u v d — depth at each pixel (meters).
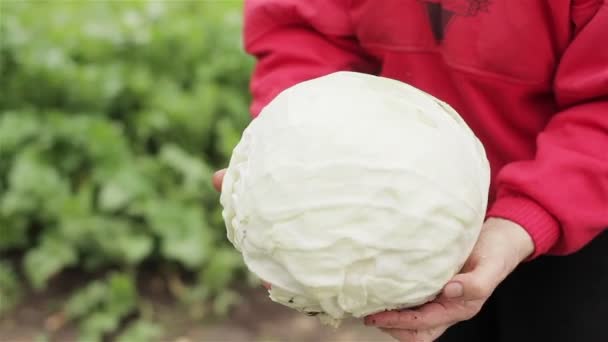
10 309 2.49
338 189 0.93
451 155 0.99
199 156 2.96
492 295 1.53
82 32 2.96
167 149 2.79
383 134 0.96
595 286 1.35
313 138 0.95
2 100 2.83
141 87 2.91
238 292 2.62
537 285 1.40
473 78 1.22
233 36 3.13
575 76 1.13
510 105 1.23
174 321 2.49
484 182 1.05
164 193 2.76
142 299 2.57
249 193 0.98
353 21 1.31
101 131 2.71
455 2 1.16
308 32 1.38
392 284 0.95
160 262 2.71
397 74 1.31
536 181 1.10
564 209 1.09
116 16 3.22
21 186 2.60
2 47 2.81
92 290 2.51
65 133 2.71
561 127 1.15
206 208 2.80
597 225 1.11
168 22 3.17
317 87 1.04
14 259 2.69
